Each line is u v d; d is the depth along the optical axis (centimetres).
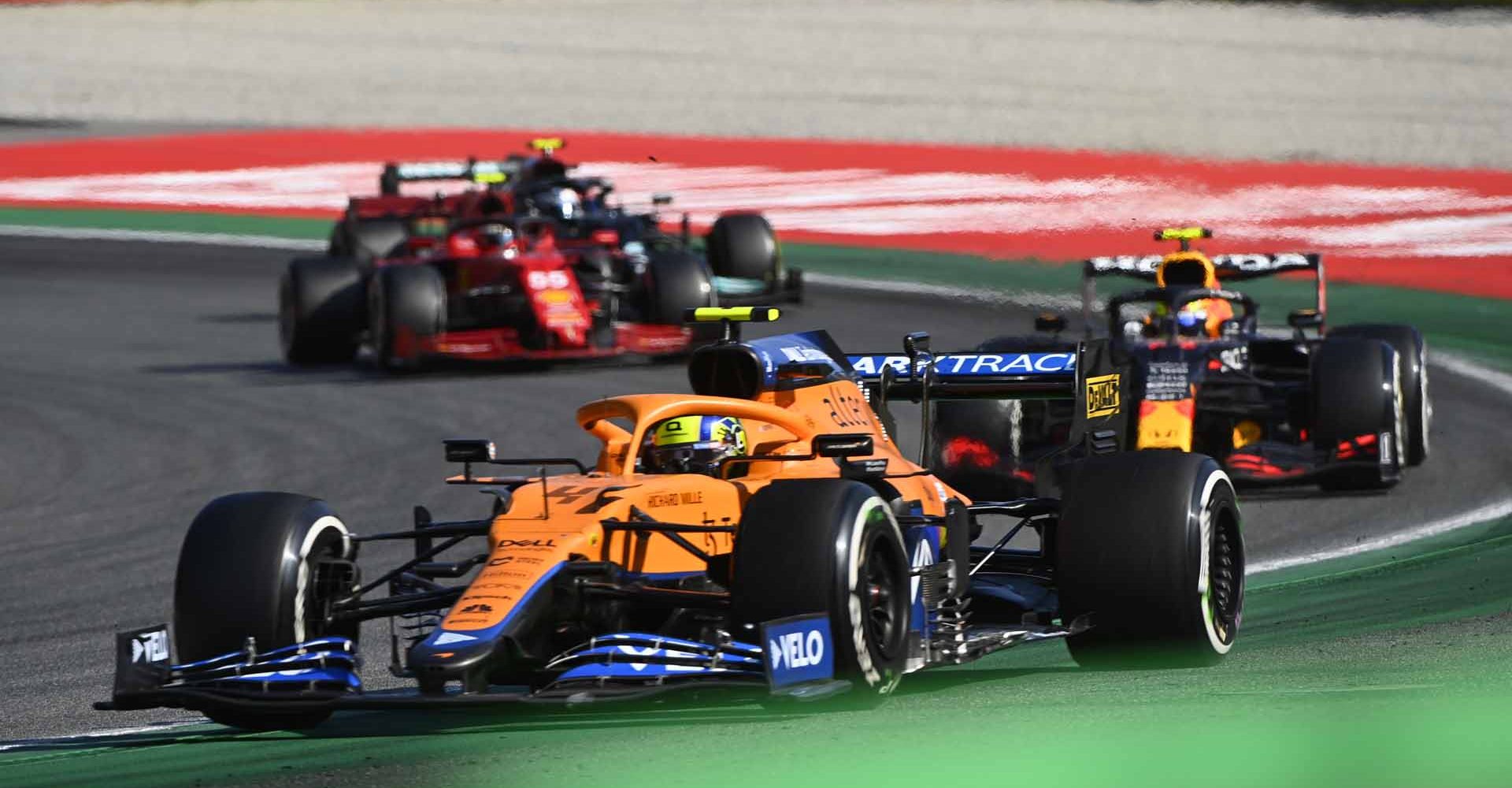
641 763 2167
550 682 2295
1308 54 14325
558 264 6794
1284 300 7775
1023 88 14012
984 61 15138
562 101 14888
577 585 2325
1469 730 2161
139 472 5394
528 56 16562
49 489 5234
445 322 6625
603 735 2350
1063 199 10175
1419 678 2511
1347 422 4575
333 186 12094
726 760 2153
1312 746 2111
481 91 15388
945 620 2631
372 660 3175
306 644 2377
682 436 2664
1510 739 2112
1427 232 9056
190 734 2619
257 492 2539
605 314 6925
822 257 9175
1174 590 2623
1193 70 14125
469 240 7094
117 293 9119
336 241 8038
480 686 2172
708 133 13488
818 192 10938
